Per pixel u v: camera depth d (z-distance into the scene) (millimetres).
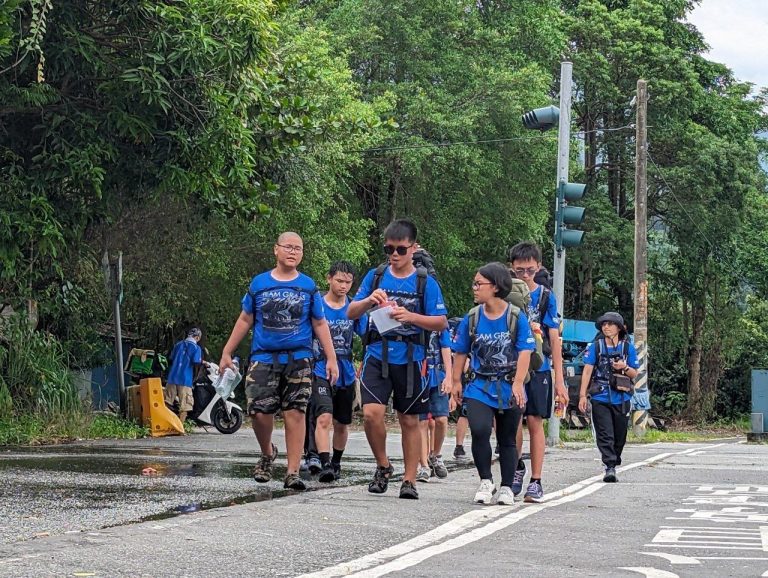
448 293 33656
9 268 15086
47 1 13758
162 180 15891
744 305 43312
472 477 12047
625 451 18656
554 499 9867
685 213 40250
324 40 26641
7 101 14977
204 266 24672
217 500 8812
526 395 9609
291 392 9727
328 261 26172
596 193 41062
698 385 41656
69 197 16391
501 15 35406
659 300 43125
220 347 30047
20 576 5418
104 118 15531
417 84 31281
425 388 9273
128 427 18656
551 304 10234
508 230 33062
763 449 20391
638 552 6742
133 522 7480
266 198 23297
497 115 31719
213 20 15164
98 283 21688
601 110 42125
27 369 16781
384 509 8516
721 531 7746
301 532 7172
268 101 17250
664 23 43094
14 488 9461
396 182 31234
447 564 6141
